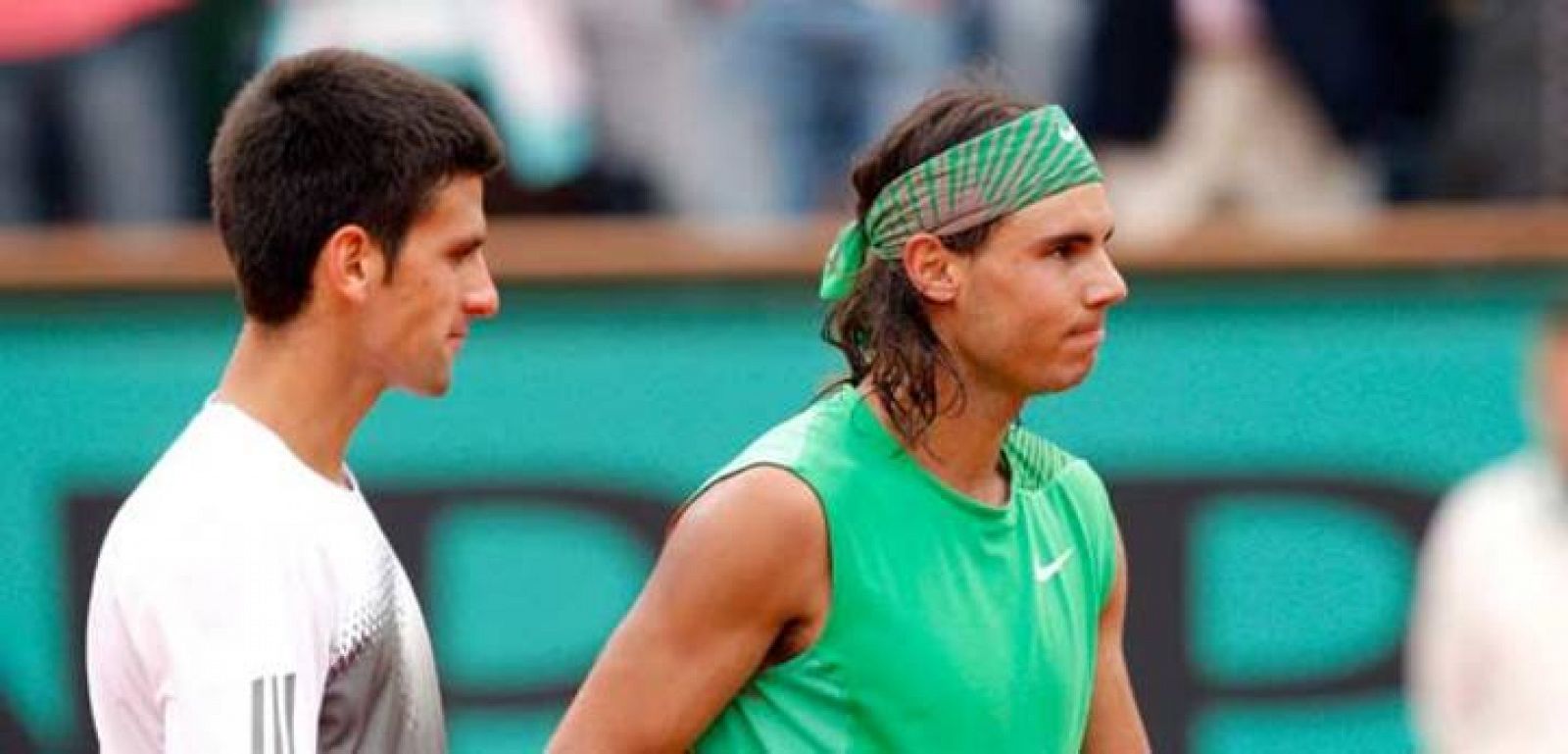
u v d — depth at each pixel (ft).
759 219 64.08
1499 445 61.16
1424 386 61.41
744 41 64.08
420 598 60.75
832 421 33.91
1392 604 61.46
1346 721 61.67
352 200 30.96
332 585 30.73
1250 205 66.18
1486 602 59.88
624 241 60.80
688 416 61.00
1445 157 65.92
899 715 33.45
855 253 34.55
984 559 33.91
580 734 33.68
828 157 64.34
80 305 60.08
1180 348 61.57
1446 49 66.13
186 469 30.60
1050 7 65.41
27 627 60.13
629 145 63.82
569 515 60.85
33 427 60.18
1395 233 61.36
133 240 60.23
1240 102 65.92
